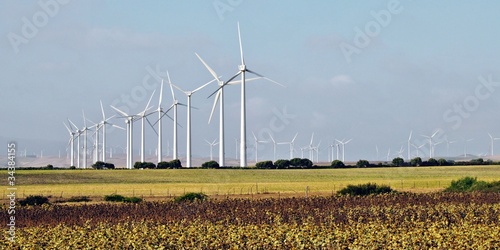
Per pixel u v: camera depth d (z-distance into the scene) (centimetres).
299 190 16312
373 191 14100
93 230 8388
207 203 11706
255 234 7600
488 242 6831
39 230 8588
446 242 6894
